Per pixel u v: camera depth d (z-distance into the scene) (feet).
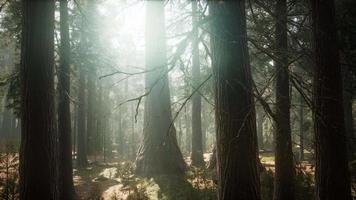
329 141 25.14
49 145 24.61
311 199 35.78
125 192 48.55
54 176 25.04
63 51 49.67
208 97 54.24
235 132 18.30
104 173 69.15
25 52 24.47
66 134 49.26
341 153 25.20
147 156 57.41
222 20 18.31
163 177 52.39
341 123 25.21
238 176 18.25
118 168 63.16
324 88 24.57
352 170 38.70
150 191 45.62
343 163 25.23
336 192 25.11
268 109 17.43
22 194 24.18
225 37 18.21
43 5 24.54
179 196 41.42
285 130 20.89
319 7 25.81
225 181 18.60
